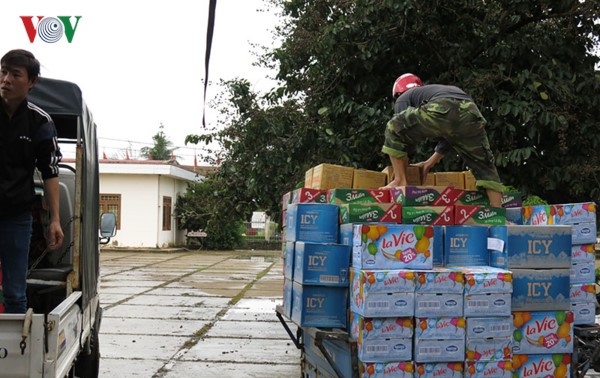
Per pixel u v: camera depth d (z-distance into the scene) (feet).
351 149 23.47
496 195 14.87
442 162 22.13
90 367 17.95
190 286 46.93
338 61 23.71
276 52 26.22
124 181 89.40
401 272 12.41
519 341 12.89
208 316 33.22
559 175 22.12
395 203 14.20
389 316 12.31
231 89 26.27
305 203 14.85
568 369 13.14
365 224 13.08
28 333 9.62
